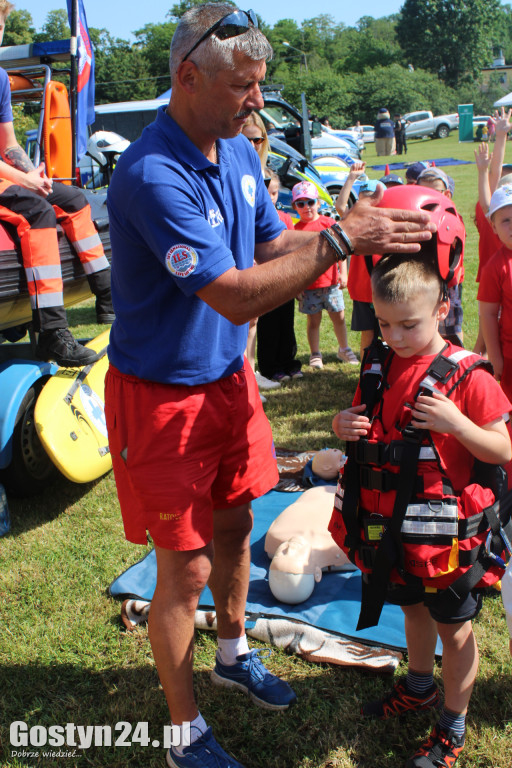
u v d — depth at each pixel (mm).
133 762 2283
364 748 2252
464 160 22828
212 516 2152
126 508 2189
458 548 1869
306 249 1795
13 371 3721
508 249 3180
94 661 2738
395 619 2826
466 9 69688
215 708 2459
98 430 3938
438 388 1860
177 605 2064
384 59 73812
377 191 1808
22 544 3602
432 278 1824
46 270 3639
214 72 1762
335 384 5809
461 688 2051
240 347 2143
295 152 9992
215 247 1804
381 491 1917
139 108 14023
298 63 71625
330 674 2602
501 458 1865
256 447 2287
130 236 1889
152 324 1981
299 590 2920
